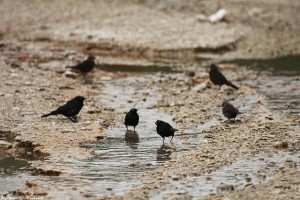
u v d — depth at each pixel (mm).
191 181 13688
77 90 22031
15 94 20750
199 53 29984
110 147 16203
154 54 29359
